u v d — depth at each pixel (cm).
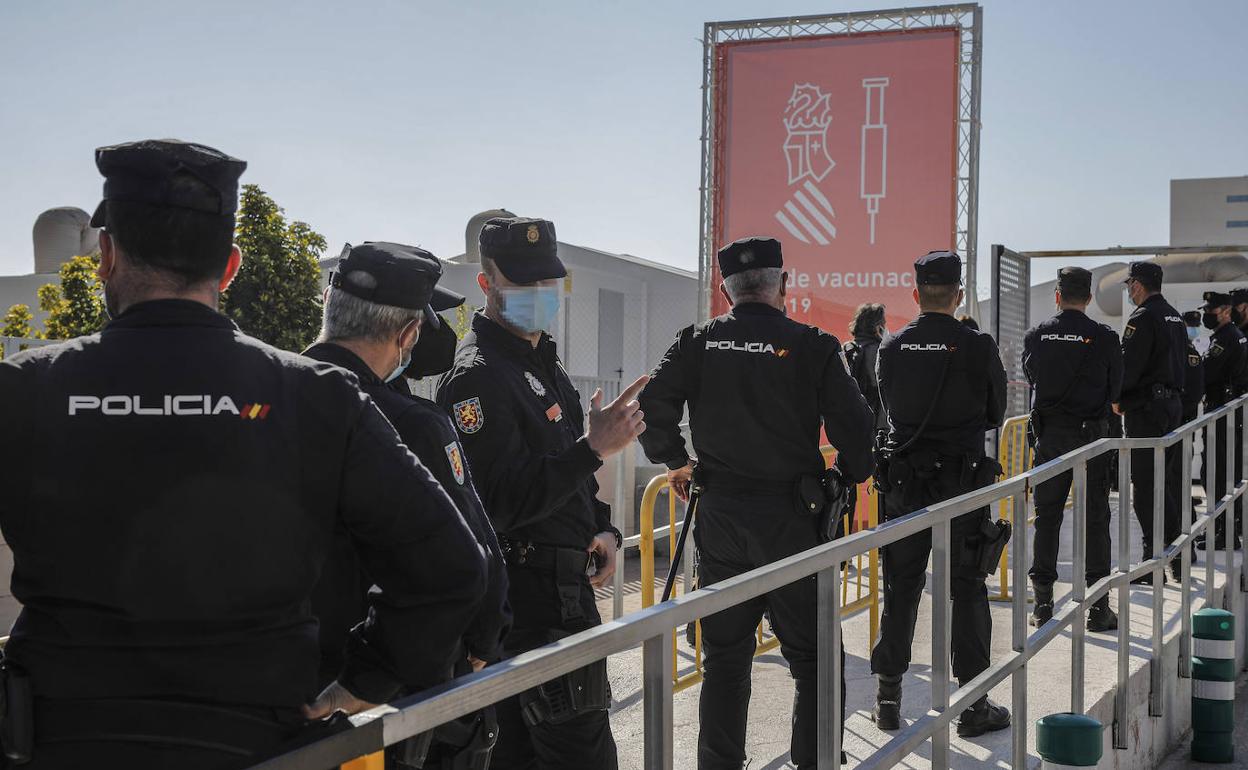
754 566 330
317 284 1912
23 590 125
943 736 291
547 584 256
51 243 2581
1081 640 393
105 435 124
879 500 565
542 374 263
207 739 122
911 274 1047
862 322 730
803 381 324
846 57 1059
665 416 346
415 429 182
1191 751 517
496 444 239
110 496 123
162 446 125
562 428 260
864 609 597
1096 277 2108
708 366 337
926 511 284
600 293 1816
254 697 127
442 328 222
